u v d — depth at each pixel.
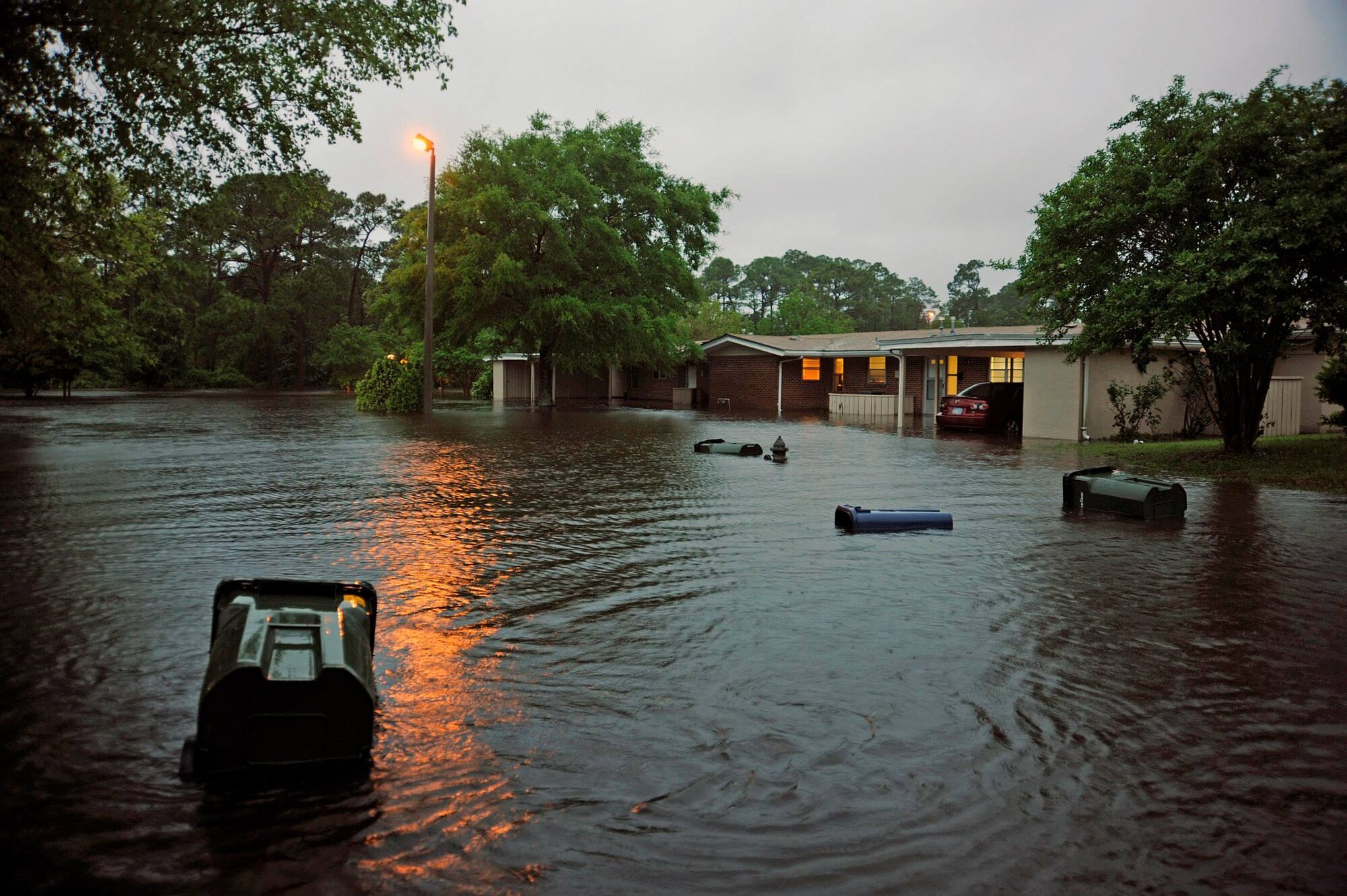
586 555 8.02
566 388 50.44
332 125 12.45
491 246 34.06
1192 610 6.20
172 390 64.31
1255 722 4.16
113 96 9.99
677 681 4.69
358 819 3.14
